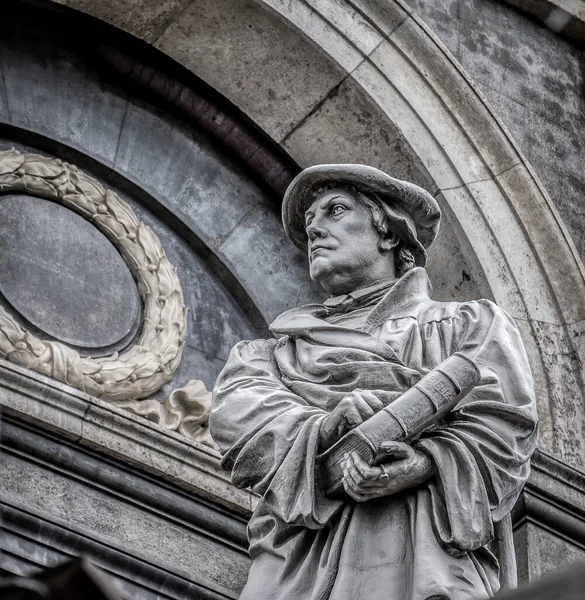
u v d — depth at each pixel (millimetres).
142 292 10352
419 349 6812
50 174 10328
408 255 7273
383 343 6758
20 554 8727
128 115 10977
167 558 9297
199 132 11227
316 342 6883
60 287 10039
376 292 7125
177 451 9547
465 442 6418
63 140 10664
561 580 3996
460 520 6223
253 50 11102
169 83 11109
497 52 11906
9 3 10789
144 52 11109
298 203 7422
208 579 9391
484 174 11141
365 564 6242
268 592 6363
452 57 11406
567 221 11445
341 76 11102
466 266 10883
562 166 11688
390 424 6293
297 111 11188
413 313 6973
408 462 6258
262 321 10898
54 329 9891
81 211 10367
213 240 10969
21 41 10758
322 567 6301
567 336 10859
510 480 6422
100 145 10797
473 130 11242
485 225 10969
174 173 11023
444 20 11758
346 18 11188
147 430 9500
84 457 9266
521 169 11234
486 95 11617
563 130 11891
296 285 11094
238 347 7086
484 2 12062
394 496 6363
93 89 10898
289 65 11141
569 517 10008
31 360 9492
